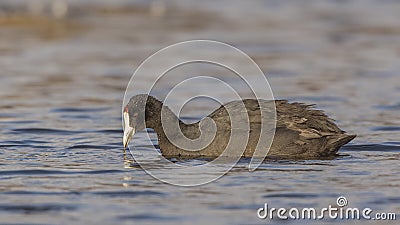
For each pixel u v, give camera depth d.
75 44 40.41
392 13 51.66
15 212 15.52
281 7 54.97
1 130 23.25
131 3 54.34
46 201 16.17
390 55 37.59
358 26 46.56
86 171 18.45
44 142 21.66
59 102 27.84
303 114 19.64
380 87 30.53
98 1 54.38
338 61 36.31
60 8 48.91
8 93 29.36
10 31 43.78
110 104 27.61
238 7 54.62
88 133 22.94
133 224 14.84
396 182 17.36
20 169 18.58
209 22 47.72
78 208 15.75
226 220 15.08
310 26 46.69
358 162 19.09
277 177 17.78
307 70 34.19
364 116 25.52
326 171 18.25
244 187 17.08
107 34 43.19
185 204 16.00
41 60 36.09
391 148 20.70
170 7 53.97
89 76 32.81
